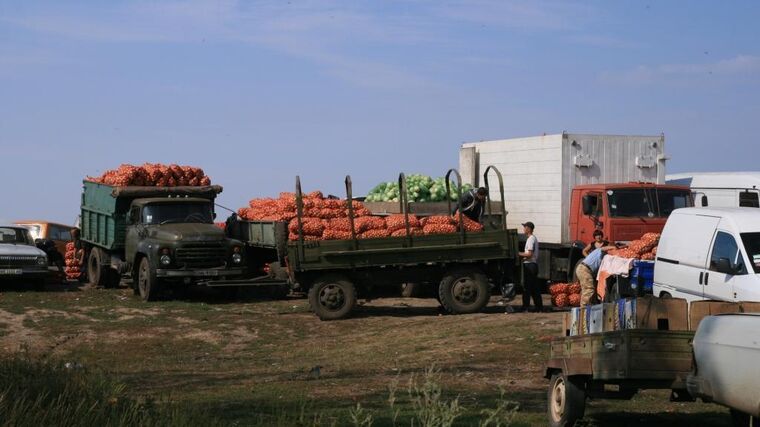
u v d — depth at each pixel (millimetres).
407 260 20797
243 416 10414
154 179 25797
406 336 18203
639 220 23031
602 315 10016
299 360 16516
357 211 22000
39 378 10328
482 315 20375
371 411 10477
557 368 10430
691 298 15938
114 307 22109
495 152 27422
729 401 8508
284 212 22312
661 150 25500
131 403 9438
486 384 13344
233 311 21750
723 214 15695
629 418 10977
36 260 25688
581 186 24141
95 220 27344
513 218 26625
